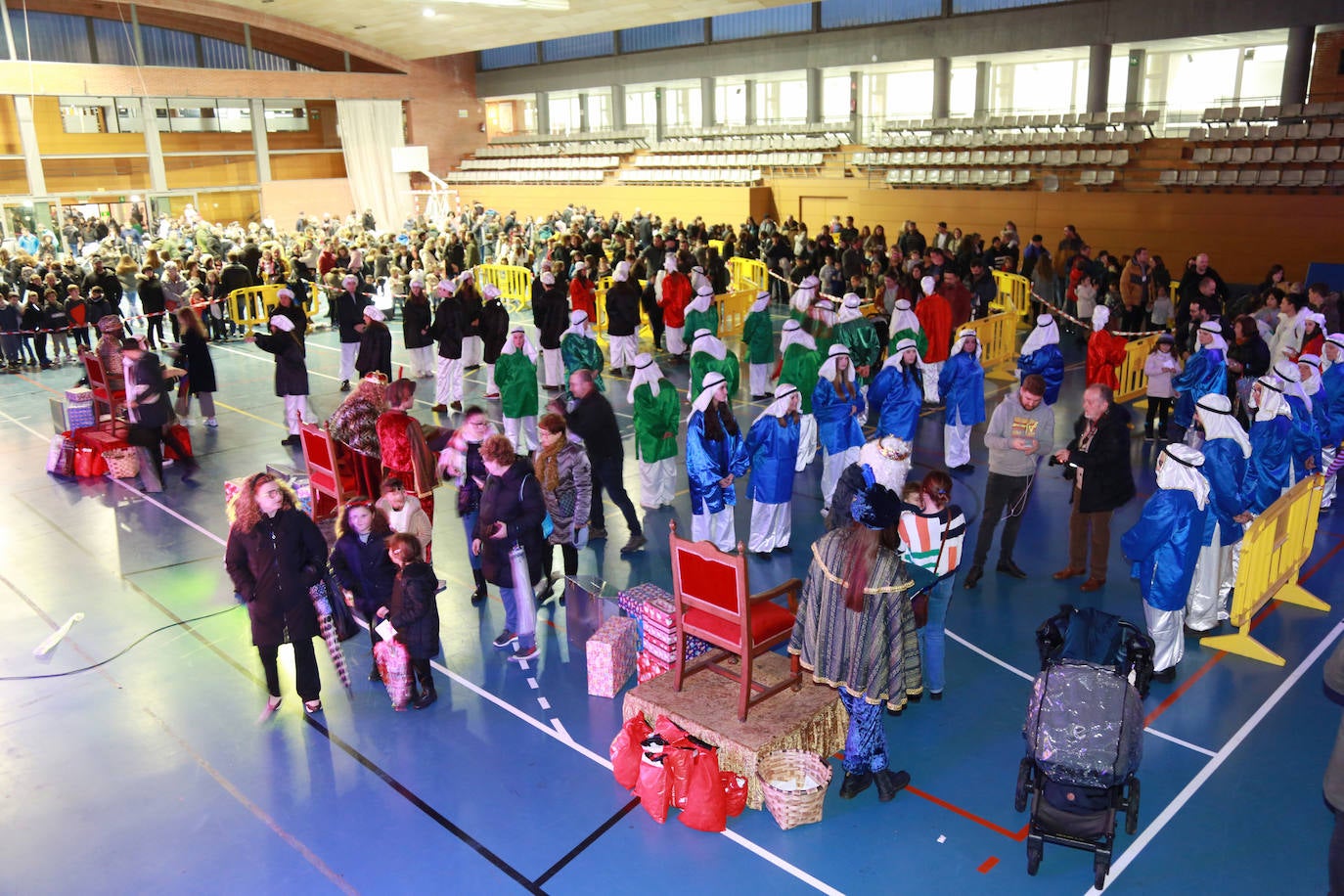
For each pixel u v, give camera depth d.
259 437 14.70
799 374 11.90
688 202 35.72
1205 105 31.83
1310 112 23.39
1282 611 8.79
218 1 34.66
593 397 9.70
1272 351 13.62
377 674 7.96
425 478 9.86
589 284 19.69
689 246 24.06
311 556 7.24
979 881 5.62
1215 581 8.05
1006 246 23.09
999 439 9.02
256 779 6.73
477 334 17.11
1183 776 6.52
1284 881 5.58
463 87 46.00
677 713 6.60
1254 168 23.95
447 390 15.70
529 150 43.03
